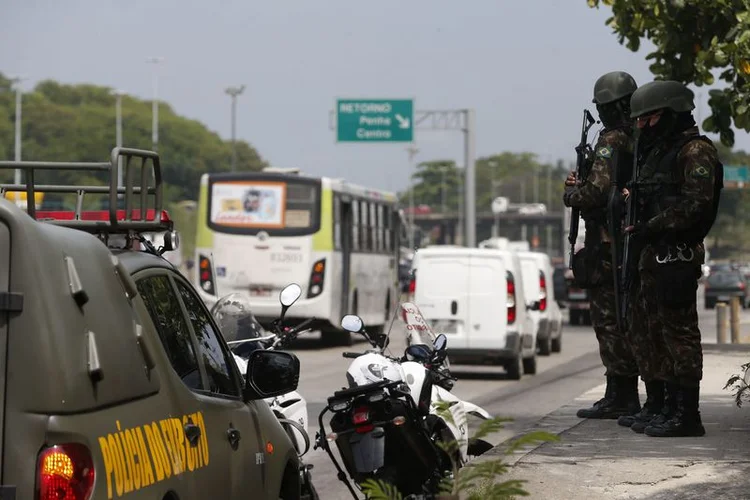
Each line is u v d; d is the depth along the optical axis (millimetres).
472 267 52844
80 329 9883
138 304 11617
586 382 50844
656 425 24734
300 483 17344
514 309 52438
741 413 28938
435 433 19438
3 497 9383
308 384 49406
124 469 10336
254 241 75375
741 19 26891
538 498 18906
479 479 13938
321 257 75062
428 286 53219
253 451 14406
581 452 22984
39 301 9578
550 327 68938
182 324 13297
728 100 30500
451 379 21016
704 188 22781
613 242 24938
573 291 108750
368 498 13789
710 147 23078
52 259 9797
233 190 75688
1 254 9602
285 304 22547
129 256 12492
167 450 11430
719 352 53750
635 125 23734
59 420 9547
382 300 90812
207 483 12539
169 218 13734
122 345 10547
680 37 29984
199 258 75812
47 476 9445
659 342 24406
